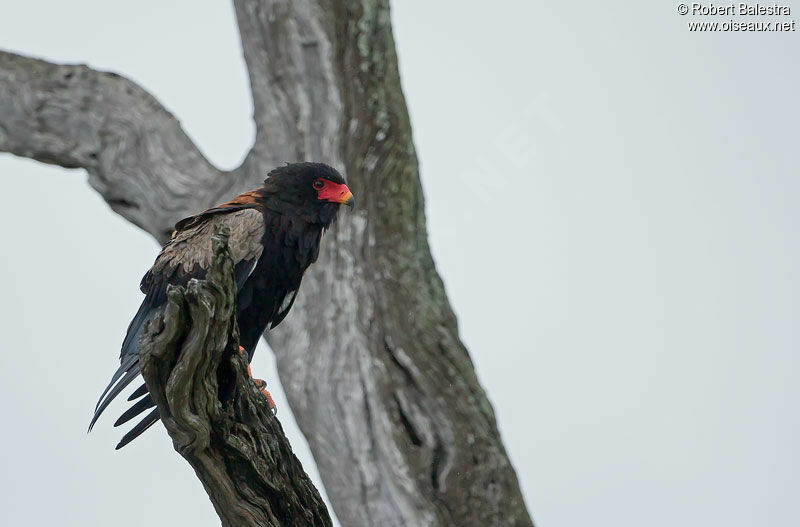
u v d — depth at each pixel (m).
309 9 13.28
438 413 13.05
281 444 7.09
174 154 14.86
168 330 5.93
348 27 13.38
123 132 14.80
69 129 14.84
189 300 5.86
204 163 14.94
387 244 13.39
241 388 6.55
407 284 13.43
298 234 9.56
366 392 12.91
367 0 13.46
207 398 6.29
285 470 7.14
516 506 13.26
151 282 9.79
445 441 13.01
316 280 13.14
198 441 6.43
